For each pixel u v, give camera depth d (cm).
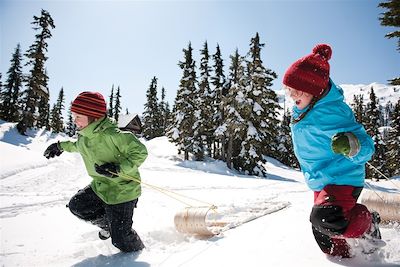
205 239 403
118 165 330
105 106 357
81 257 337
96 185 357
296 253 304
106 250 365
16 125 3547
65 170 1429
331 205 272
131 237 341
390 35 1694
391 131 4059
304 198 810
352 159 264
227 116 3098
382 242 272
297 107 306
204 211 413
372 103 4756
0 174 1197
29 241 383
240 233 403
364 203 434
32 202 687
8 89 4791
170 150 3853
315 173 299
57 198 754
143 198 782
